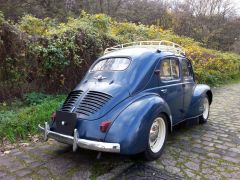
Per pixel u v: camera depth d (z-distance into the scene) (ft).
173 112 16.49
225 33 100.53
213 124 21.49
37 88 24.25
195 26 92.12
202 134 18.70
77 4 71.56
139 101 13.21
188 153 15.17
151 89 14.48
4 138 16.39
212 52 63.21
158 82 15.06
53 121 13.99
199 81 42.60
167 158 14.42
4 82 22.12
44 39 24.41
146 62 14.75
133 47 17.16
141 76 14.14
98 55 28.53
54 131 13.60
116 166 13.42
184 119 18.16
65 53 25.13
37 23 28.17
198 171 13.05
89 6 74.23
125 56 15.15
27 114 19.19
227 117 24.03
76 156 14.53
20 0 59.72
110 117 12.45
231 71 59.36
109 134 12.01
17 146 15.80
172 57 16.88
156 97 14.01
